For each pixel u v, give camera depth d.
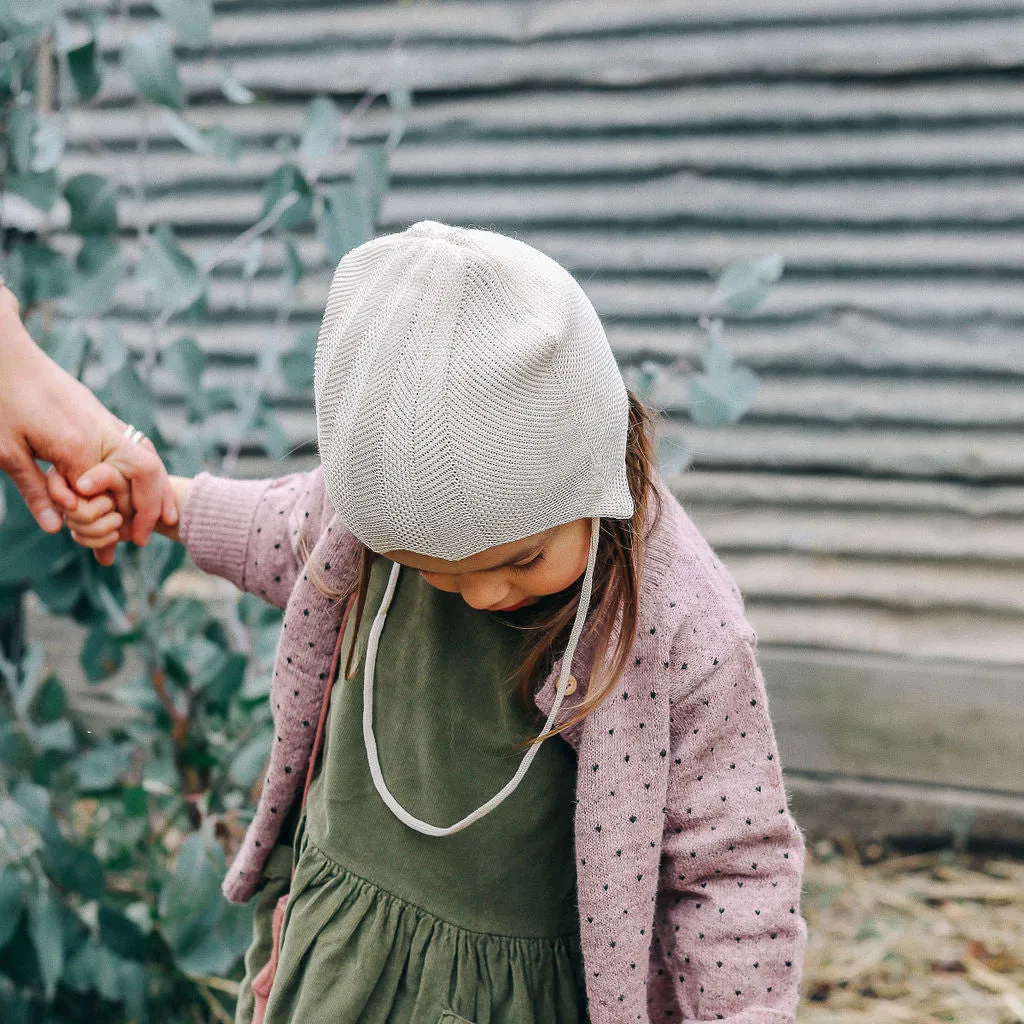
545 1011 1.17
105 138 3.15
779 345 3.02
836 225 2.96
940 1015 2.42
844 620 3.08
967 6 2.81
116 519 1.39
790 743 3.11
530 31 3.00
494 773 1.14
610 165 3.02
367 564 1.16
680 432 3.08
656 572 1.09
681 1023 1.23
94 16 1.98
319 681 1.25
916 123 2.88
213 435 2.22
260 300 3.16
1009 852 3.01
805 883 2.90
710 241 3.01
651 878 1.10
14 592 2.11
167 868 2.30
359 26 3.05
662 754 1.09
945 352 2.96
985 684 3.00
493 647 1.13
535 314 0.90
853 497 3.04
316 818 1.24
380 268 0.93
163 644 2.16
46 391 1.36
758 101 2.94
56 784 2.22
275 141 3.11
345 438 0.91
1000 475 2.97
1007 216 2.88
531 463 0.90
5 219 2.15
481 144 3.06
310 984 1.17
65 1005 2.07
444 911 1.15
